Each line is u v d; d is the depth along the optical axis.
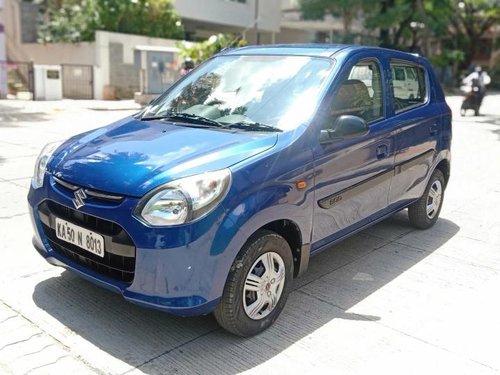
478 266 4.70
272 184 3.27
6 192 6.39
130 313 3.62
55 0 22.70
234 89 4.14
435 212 5.65
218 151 3.27
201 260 2.98
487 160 9.65
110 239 3.09
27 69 20.02
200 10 27.52
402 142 4.62
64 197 3.30
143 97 18.88
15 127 11.95
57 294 3.84
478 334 3.54
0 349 3.16
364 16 30.19
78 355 3.13
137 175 3.10
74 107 16.84
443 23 34.31
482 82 17.77
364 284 4.26
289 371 3.06
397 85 4.81
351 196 4.05
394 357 3.24
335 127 3.73
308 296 4.02
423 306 3.92
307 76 4.00
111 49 20.61
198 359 3.14
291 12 33.09
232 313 3.19
